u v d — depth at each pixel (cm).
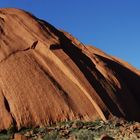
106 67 4575
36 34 4291
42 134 3161
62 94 3812
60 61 4103
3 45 4031
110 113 3844
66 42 4503
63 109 3681
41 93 3741
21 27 4356
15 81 3759
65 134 3092
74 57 4300
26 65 3938
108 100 4028
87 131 3130
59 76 4009
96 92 3966
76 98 3850
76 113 3697
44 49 4172
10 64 3878
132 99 4591
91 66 4422
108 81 4384
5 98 3612
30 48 4159
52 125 3534
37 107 3625
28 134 3219
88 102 3847
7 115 3484
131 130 3012
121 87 4494
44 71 3981
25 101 3638
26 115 3541
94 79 4175
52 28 4656
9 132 3353
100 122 3550
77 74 4044
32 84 3788
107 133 2992
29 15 4572
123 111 4119
